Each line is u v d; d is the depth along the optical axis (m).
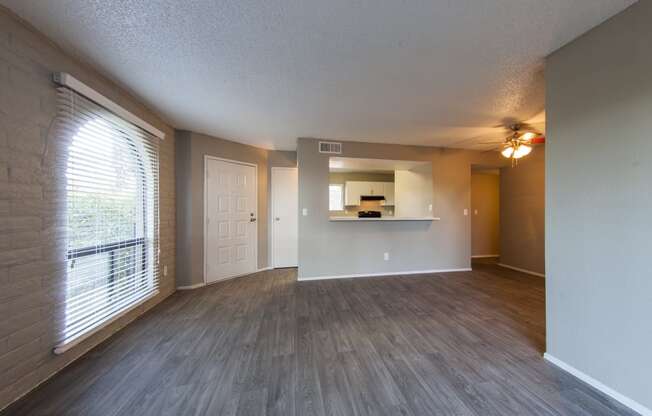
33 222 1.61
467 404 1.50
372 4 1.39
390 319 2.65
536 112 2.95
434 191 4.64
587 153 1.64
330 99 2.62
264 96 2.55
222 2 1.38
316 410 1.45
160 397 1.55
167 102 2.70
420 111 2.94
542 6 1.41
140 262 2.75
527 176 4.73
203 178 3.84
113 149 2.30
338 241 4.25
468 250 4.77
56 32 1.63
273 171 4.92
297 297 3.31
